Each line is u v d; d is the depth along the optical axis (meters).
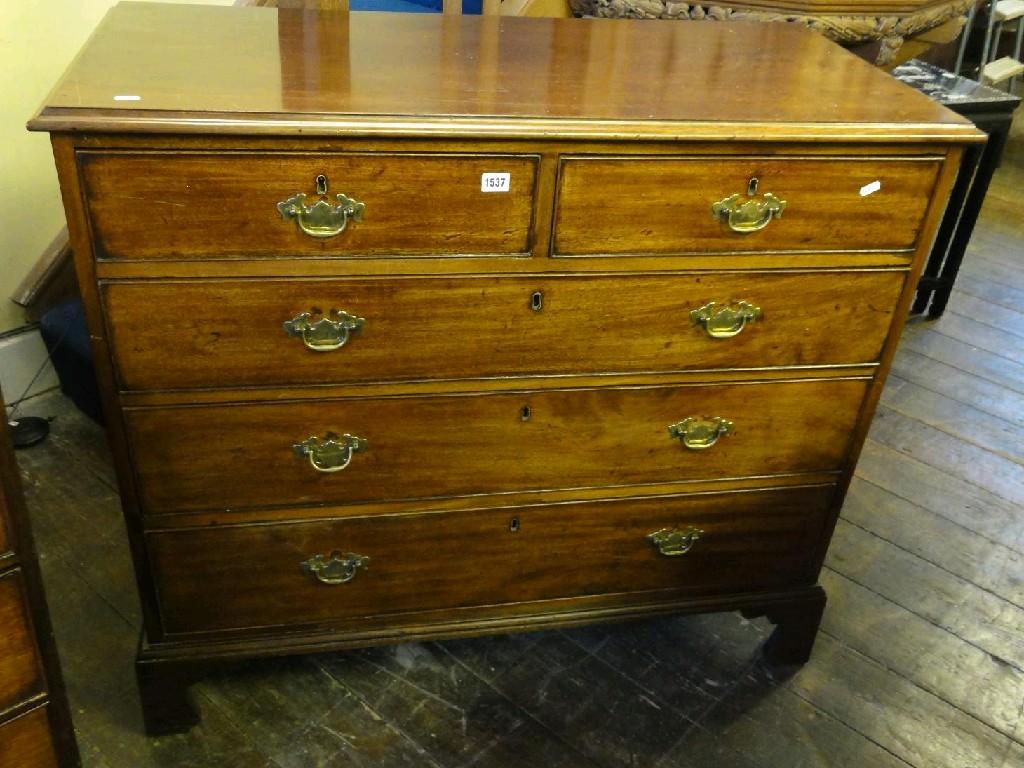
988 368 2.69
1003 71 4.12
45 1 1.96
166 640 1.50
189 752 1.53
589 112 1.23
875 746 1.62
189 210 1.16
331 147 1.15
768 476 1.58
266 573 1.48
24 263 2.17
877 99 1.38
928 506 2.17
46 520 1.95
